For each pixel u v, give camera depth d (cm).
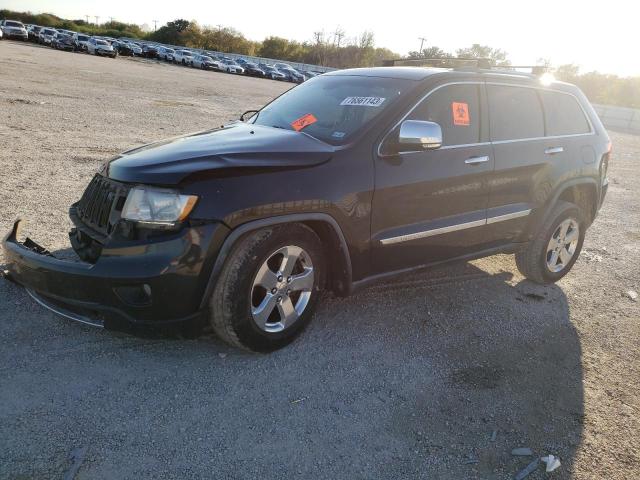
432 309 441
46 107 1317
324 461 264
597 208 555
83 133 1047
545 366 377
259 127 405
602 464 285
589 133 536
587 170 517
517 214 462
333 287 371
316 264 348
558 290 520
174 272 288
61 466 240
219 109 1772
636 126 3597
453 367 361
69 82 2027
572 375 369
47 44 5256
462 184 410
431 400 322
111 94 1806
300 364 341
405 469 265
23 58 2975
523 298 489
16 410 270
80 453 248
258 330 328
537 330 430
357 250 358
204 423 279
